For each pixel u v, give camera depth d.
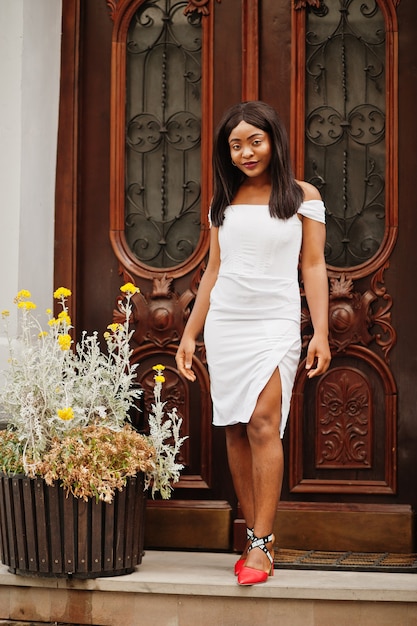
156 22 5.02
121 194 5.00
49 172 5.00
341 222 4.85
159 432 4.19
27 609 4.04
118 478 3.90
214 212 4.13
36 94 4.88
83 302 5.03
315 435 4.79
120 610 3.95
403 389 4.75
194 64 4.99
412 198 4.78
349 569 4.21
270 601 3.85
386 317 4.77
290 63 4.88
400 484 4.73
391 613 3.78
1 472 4.05
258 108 4.01
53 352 4.18
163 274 4.95
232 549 4.75
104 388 4.21
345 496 4.75
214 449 4.86
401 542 4.64
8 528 4.03
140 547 4.13
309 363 4.00
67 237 5.02
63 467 3.87
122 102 5.02
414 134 4.79
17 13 4.77
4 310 4.41
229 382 4.04
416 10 4.80
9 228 4.73
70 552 3.92
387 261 4.78
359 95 4.86
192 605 3.89
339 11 4.88
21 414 3.95
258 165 4.02
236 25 4.95
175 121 5.00
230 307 4.04
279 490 3.98
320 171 4.87
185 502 4.82
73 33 5.05
